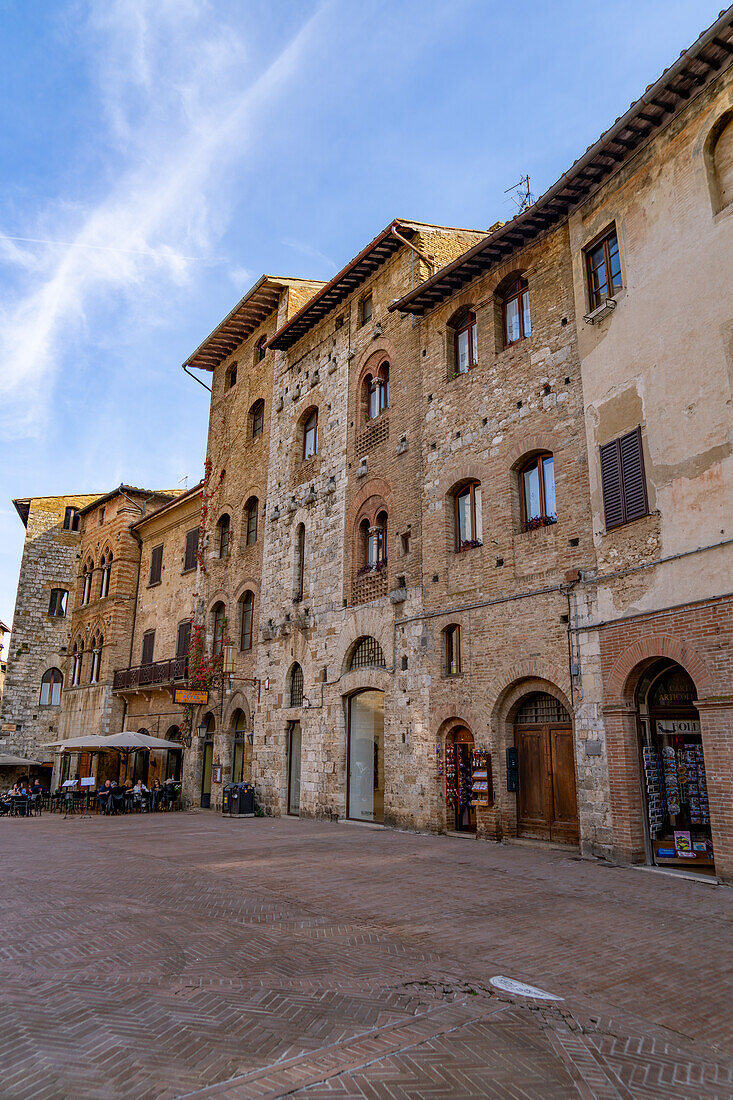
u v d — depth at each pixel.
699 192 13.35
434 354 20.25
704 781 13.20
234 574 29.19
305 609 24.28
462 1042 5.50
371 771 20.69
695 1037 5.82
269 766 24.98
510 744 16.36
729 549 12.04
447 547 18.61
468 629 17.48
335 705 22.05
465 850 14.84
